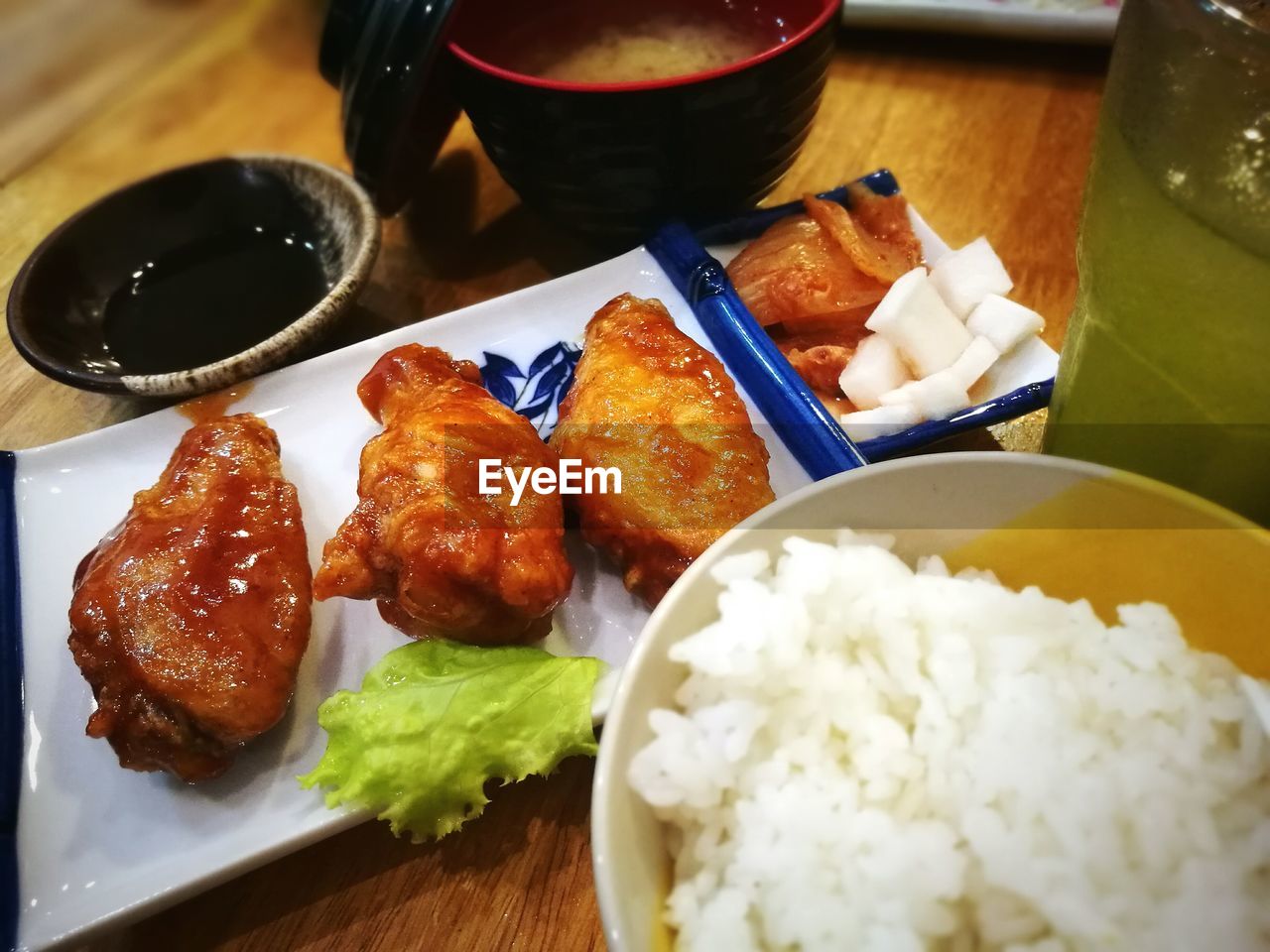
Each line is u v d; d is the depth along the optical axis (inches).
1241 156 5.4
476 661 7.2
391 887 6.9
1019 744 5.6
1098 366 6.9
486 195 12.6
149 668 6.9
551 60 11.4
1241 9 5.9
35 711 7.6
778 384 8.8
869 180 11.1
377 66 9.8
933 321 9.3
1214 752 5.6
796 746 5.8
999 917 5.2
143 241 10.9
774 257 10.2
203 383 9.1
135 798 7.1
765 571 6.1
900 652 5.9
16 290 9.6
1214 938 5.0
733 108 9.4
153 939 6.8
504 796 7.3
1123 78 6.1
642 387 8.2
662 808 5.5
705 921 5.2
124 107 14.5
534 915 6.8
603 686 7.2
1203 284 5.7
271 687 7.1
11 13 16.5
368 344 9.7
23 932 6.5
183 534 7.6
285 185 11.1
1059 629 6.0
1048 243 11.2
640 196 10.2
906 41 14.3
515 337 9.9
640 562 7.8
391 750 6.8
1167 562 5.9
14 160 13.7
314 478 9.1
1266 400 6.0
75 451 9.1
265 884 7.0
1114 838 5.3
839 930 5.2
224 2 16.2
